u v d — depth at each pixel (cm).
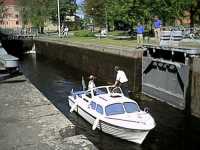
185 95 1986
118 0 3878
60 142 886
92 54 3297
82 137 924
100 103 1645
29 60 5178
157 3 3634
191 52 1959
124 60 2605
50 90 2783
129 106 1603
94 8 7450
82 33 5541
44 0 7562
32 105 1230
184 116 1923
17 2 8281
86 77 3359
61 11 7806
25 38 6228
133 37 4216
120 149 1458
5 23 10456
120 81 2050
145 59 2438
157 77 2334
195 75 1889
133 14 3722
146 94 2441
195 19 4344
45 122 1046
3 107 1201
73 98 2039
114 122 1528
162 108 2088
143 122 1490
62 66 4362
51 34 7081
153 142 1533
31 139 912
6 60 1730
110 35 5103
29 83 1617
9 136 935
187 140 1555
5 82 1628
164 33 2333
